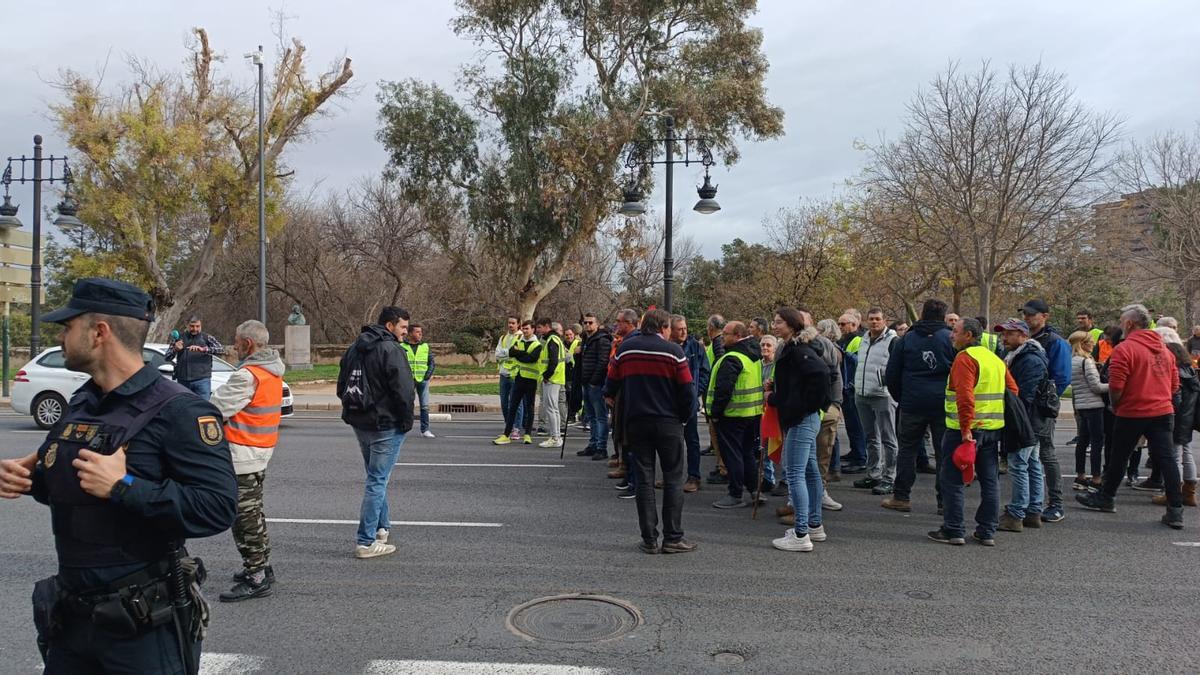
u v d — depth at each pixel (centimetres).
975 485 877
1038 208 2245
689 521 706
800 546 609
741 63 2722
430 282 3978
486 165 2805
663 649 423
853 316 976
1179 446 788
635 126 2566
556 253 2791
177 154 2442
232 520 247
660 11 2567
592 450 1045
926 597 507
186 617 244
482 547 617
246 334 502
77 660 235
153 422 236
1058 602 498
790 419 609
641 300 4069
